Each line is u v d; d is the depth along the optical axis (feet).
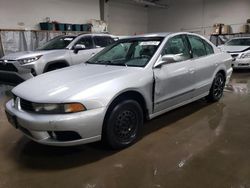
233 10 48.55
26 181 7.25
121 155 8.63
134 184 6.99
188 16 54.80
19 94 8.48
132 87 8.85
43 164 8.18
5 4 31.45
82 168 7.88
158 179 7.18
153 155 8.57
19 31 31.83
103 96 8.00
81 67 10.87
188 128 10.94
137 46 11.20
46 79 9.27
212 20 51.65
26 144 9.73
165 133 10.43
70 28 37.22
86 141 7.88
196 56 12.53
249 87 19.47
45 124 7.48
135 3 55.21
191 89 11.99
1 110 14.38
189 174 7.38
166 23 58.03
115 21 51.34
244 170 7.50
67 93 7.75
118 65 10.50
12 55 18.81
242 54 26.99
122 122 8.82
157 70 10.00
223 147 9.04
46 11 36.27
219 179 7.09
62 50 19.88
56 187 6.95
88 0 42.50
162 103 10.38
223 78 14.97
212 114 12.75
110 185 6.98
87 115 7.64
